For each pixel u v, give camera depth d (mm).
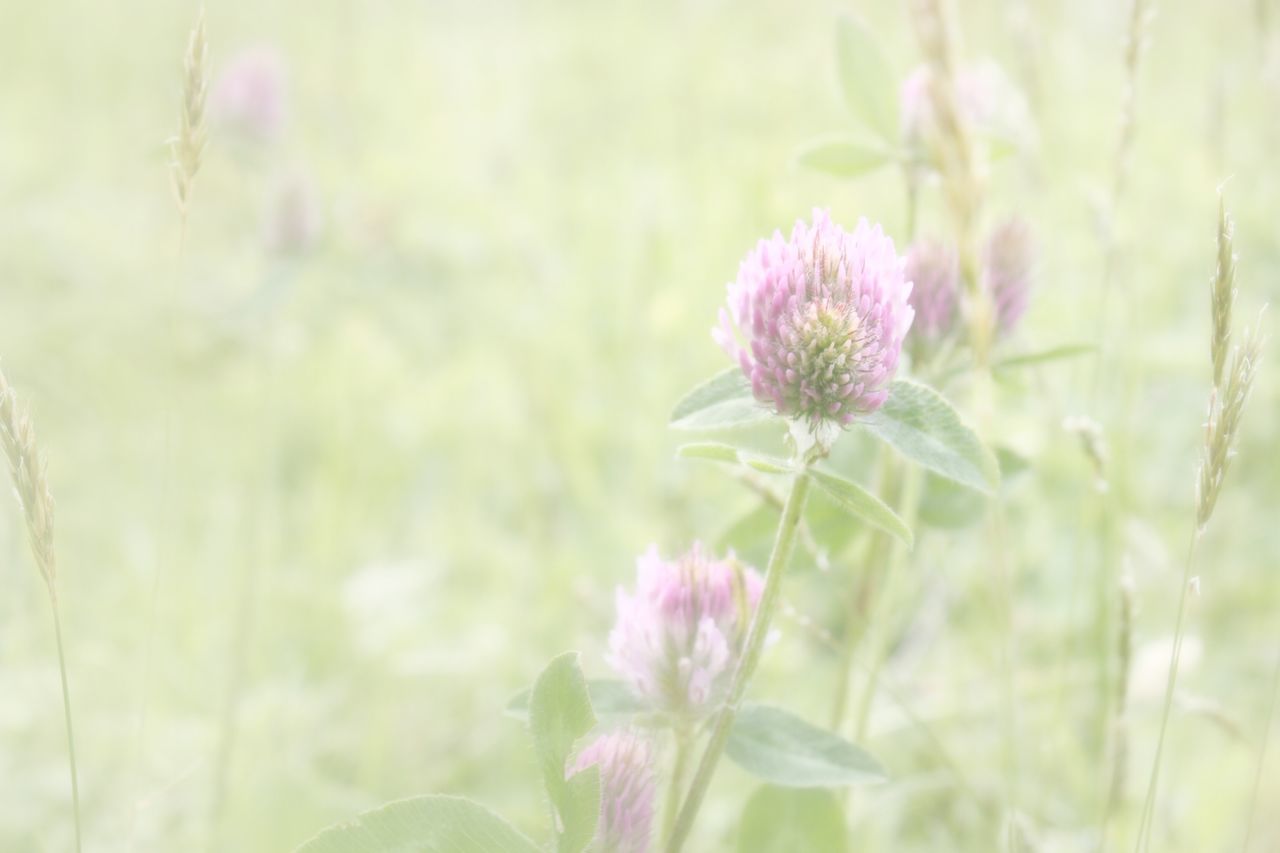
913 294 672
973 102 748
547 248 1662
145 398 1352
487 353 1444
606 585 1018
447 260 1745
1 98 2307
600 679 602
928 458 578
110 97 2354
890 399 583
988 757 796
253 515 889
